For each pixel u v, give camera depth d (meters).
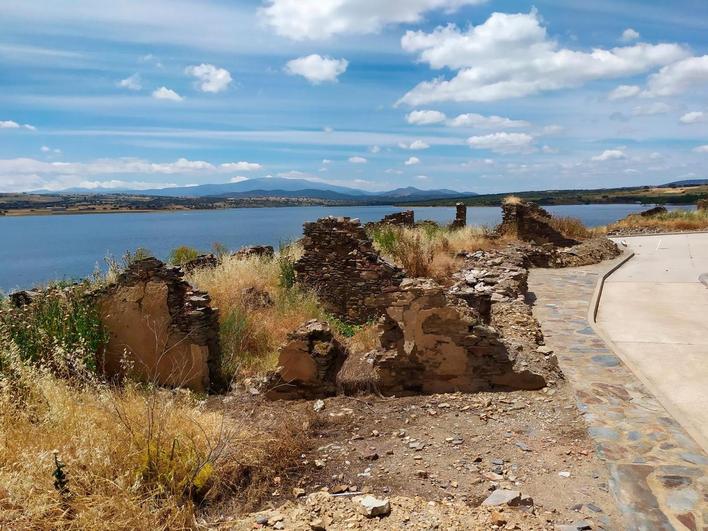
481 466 4.52
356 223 11.73
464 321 6.27
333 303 11.76
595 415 5.38
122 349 7.46
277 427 5.24
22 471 3.75
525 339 7.25
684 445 4.71
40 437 4.30
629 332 8.84
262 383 6.85
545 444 4.86
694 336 8.47
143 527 3.47
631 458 4.50
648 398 5.80
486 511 3.77
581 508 3.80
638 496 3.93
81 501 3.62
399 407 5.95
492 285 10.41
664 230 26.48
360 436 5.24
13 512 3.47
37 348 6.70
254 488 4.23
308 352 6.55
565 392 6.03
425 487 4.20
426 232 18.11
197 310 7.23
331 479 4.41
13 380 5.18
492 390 6.24
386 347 6.56
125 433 4.37
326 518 3.72
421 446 4.94
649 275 14.23
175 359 7.30
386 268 11.34
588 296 11.20
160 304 7.29
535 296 11.30
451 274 12.88
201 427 4.52
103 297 7.45
